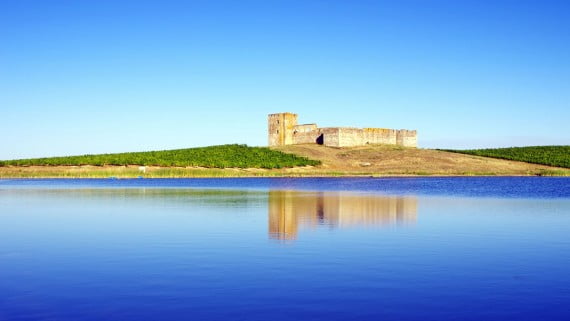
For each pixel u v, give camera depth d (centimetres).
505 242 1988
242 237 2095
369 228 2352
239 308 1175
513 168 10900
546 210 3192
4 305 1203
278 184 7119
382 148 12644
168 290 1311
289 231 2261
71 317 1125
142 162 10481
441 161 11325
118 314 1141
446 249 1830
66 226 2480
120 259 1677
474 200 3975
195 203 3731
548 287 1341
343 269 1520
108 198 4322
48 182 7981
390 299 1238
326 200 3975
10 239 2092
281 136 13712
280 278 1420
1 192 5275
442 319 1111
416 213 3003
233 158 11325
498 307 1184
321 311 1155
